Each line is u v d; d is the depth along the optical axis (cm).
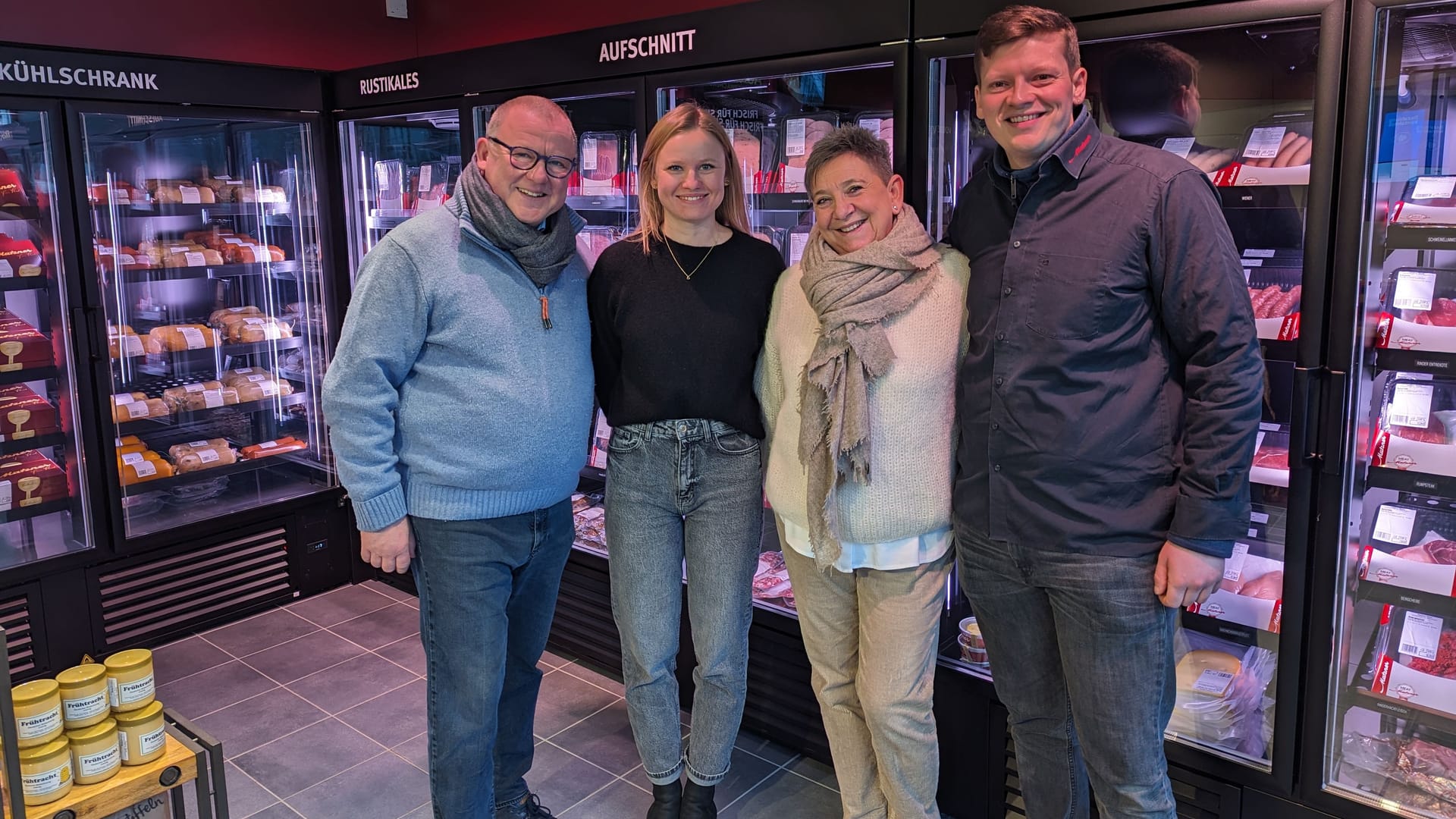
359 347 208
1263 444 229
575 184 337
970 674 256
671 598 238
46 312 351
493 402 213
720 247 228
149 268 370
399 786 283
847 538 209
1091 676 187
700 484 229
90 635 359
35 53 318
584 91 302
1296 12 188
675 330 223
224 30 427
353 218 409
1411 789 209
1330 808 211
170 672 354
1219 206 174
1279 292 222
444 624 222
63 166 329
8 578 336
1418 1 176
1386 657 216
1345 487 199
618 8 403
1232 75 222
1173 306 172
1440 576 202
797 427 217
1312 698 209
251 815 269
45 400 345
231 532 393
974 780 262
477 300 213
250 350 410
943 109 238
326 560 425
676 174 217
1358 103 185
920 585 213
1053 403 180
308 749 302
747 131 301
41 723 189
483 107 334
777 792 277
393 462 215
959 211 206
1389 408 210
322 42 460
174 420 388
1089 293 175
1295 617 207
